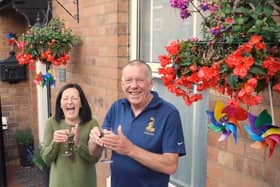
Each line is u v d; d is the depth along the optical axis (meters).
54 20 3.78
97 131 1.91
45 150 2.36
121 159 1.83
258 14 1.20
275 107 1.61
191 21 2.50
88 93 3.59
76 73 3.80
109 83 3.16
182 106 2.65
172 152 1.74
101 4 3.20
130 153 1.67
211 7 1.45
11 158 5.70
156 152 1.78
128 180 1.83
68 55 3.52
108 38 3.13
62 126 2.43
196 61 1.31
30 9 4.19
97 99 3.42
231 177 1.93
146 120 1.79
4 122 5.30
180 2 1.52
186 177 2.68
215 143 2.03
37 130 5.54
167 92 2.77
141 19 2.97
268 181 1.72
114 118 1.98
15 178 5.06
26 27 5.33
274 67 1.10
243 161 1.85
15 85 5.55
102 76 3.28
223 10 1.31
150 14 2.91
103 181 3.35
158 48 2.85
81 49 3.64
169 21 2.72
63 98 2.40
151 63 2.87
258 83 1.16
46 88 4.91
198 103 2.50
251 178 1.82
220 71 1.19
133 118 1.83
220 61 1.21
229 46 1.24
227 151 1.95
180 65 1.35
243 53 1.13
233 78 1.14
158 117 1.78
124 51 3.04
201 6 1.52
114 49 3.04
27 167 5.46
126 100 1.94
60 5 3.71
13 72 5.40
